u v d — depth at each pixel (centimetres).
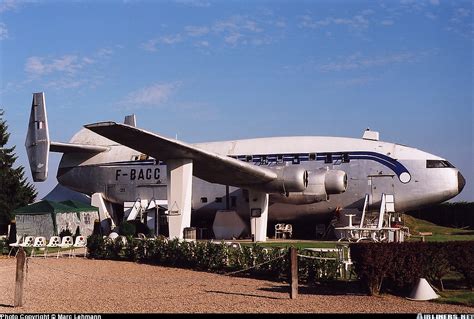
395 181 3030
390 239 2555
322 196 2919
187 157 2427
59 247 2484
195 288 1391
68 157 3884
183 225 2383
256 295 1275
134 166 3644
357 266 1297
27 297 1255
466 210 4284
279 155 3231
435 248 1278
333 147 3167
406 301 1192
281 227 3306
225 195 3416
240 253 1697
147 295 1273
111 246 2170
